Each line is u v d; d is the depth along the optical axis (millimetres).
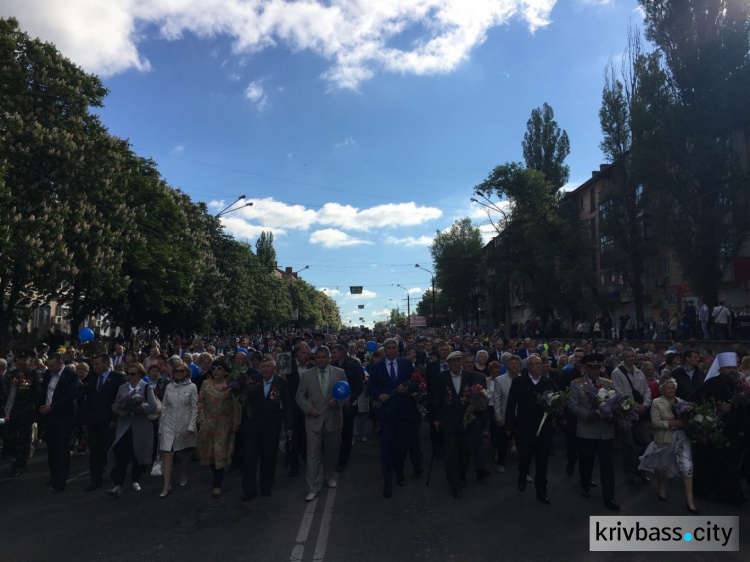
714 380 7148
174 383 7723
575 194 49344
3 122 18375
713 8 24234
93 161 21094
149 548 5574
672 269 34688
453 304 69188
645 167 25297
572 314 39594
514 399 7320
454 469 7320
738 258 26719
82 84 21406
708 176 24047
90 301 25438
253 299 49875
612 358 12875
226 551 5457
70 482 8562
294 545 5598
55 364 8305
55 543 5777
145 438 7695
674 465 6785
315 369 7734
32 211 18359
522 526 6133
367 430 12906
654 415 6938
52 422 8055
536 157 44156
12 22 19844
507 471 8773
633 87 30891
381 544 5605
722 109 23828
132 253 24688
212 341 34156
